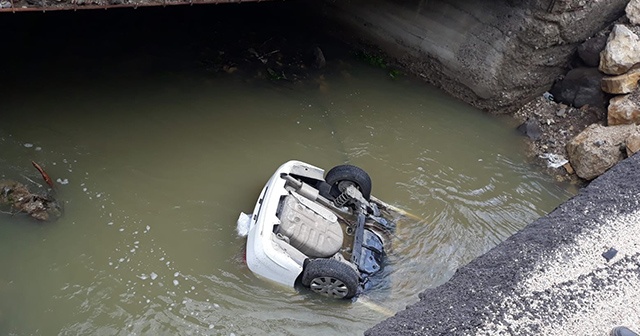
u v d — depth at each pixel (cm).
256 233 644
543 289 401
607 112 970
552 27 955
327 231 662
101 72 944
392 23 1105
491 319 382
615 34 961
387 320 390
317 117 955
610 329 382
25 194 698
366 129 955
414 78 1120
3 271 631
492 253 428
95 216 709
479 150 968
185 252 684
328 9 1170
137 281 643
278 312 633
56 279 633
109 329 595
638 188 470
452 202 841
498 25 993
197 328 609
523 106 1066
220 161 827
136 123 859
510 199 877
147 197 748
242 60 1046
